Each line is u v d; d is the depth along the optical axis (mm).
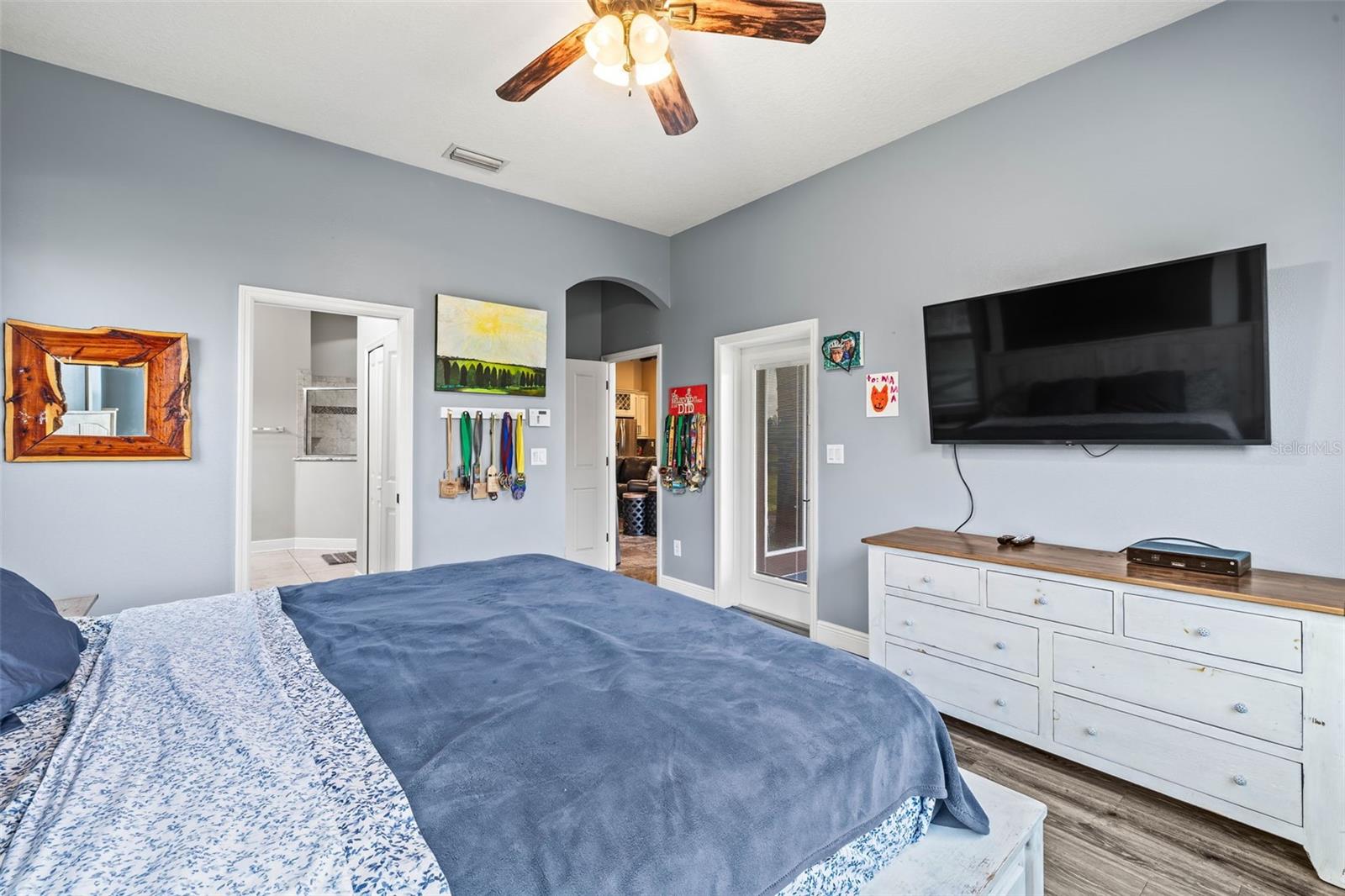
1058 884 1673
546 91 2740
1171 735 1952
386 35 2367
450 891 718
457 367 3574
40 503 2492
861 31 2338
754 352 4242
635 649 1493
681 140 3193
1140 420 2275
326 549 6605
